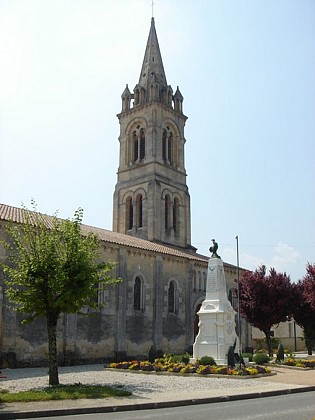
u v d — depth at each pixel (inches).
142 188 2271.2
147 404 644.1
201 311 1315.2
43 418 561.3
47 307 871.7
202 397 709.9
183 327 1827.0
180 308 1829.5
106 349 1512.1
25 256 891.4
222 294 1336.1
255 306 1841.8
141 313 1665.8
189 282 1875.0
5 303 1236.5
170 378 1011.3
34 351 1300.4
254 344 2586.1
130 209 2326.5
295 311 1913.1
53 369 853.2
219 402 703.1
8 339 1232.8
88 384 872.9
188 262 1892.2
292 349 2664.9
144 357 1635.1
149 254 1732.3
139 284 1701.5
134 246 1668.3
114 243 1599.4
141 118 2405.3
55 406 617.9
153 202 2204.7
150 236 2167.8
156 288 1733.5
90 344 1462.8
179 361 1315.2
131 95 2534.5
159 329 1704.0
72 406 617.6
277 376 1071.0
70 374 1091.3
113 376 1051.3
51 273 853.8
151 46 2603.3
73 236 896.9
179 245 2297.0
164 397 709.9
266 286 1851.6
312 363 1316.4
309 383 928.3
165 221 2282.2
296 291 1895.9
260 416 547.5
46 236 902.4
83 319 1456.7
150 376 1056.8
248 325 2132.1
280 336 2947.8
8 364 1221.7
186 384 898.7
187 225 2370.8
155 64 2556.6
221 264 1369.3
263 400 718.5
